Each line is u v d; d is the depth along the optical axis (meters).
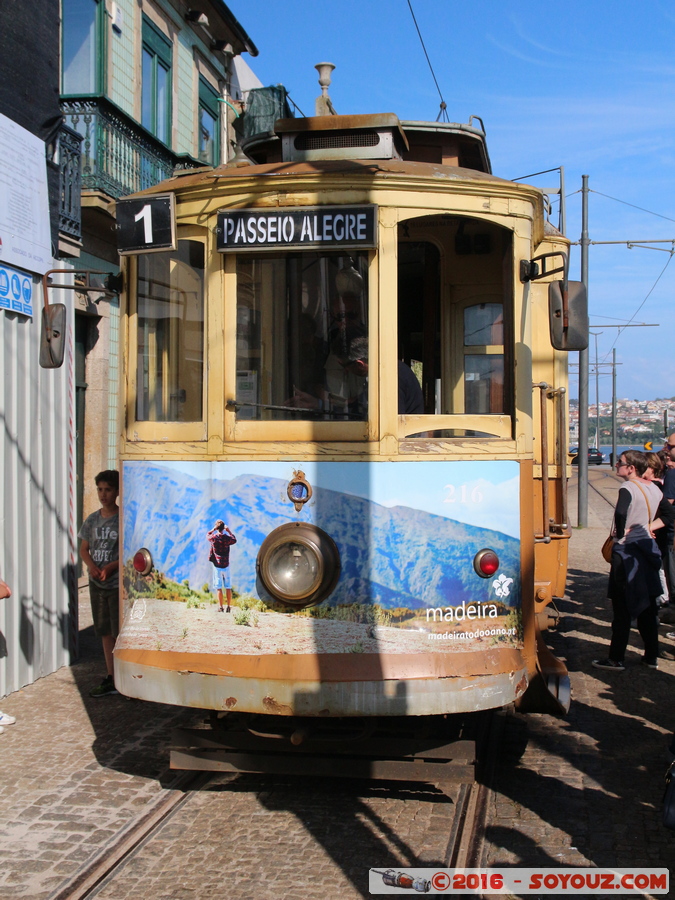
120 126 11.93
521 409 4.34
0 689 6.12
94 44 11.82
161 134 14.10
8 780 4.67
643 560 6.87
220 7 15.41
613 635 7.01
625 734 5.46
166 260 4.41
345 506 4.07
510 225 4.35
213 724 4.39
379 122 4.87
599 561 13.30
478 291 4.85
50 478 6.84
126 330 4.50
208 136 16.36
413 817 4.18
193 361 4.31
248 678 3.90
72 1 11.84
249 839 3.93
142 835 3.96
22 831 4.03
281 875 3.59
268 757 4.28
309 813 4.23
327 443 4.11
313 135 4.95
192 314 4.33
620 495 6.97
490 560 4.12
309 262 4.21
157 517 4.28
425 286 5.04
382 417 4.11
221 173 4.30
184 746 4.40
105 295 4.42
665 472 8.66
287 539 3.97
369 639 3.97
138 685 4.08
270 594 4.02
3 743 5.26
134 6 12.89
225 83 17.08
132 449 4.40
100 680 6.66
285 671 3.90
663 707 6.03
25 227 6.36
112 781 4.66
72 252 7.67
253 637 4.04
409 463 4.11
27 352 6.46
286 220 4.14
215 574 4.12
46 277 4.46
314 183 4.14
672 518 8.59
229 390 4.22
